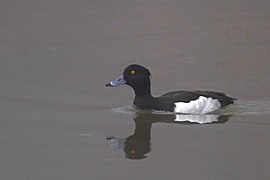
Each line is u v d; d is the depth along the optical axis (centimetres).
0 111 1605
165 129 1490
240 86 1809
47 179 1217
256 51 2081
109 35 2206
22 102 1672
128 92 1766
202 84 1833
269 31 2236
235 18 2361
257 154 1320
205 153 1332
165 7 2456
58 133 1462
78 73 1905
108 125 1516
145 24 2297
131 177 1223
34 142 1405
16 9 2414
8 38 2186
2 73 1898
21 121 1534
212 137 1427
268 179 1206
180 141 1404
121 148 1372
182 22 2325
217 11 2427
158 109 1612
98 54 2056
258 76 1884
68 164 1288
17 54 2058
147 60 2011
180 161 1295
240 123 1519
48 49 2095
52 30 2244
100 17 2347
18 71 1917
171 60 2017
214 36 2200
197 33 2227
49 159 1315
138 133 1460
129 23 2308
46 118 1556
